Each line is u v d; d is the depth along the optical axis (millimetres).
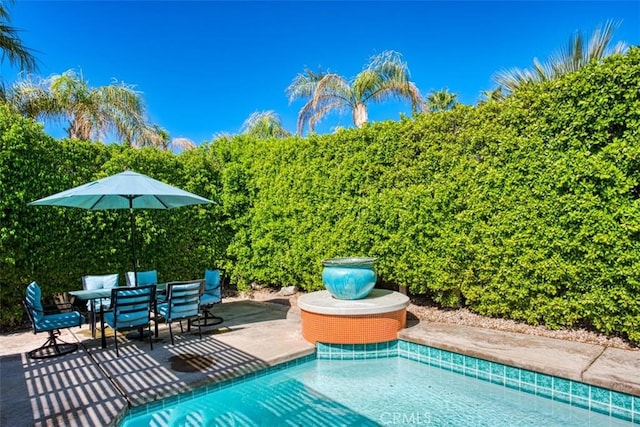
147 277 7500
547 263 5453
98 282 7066
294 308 8523
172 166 9297
